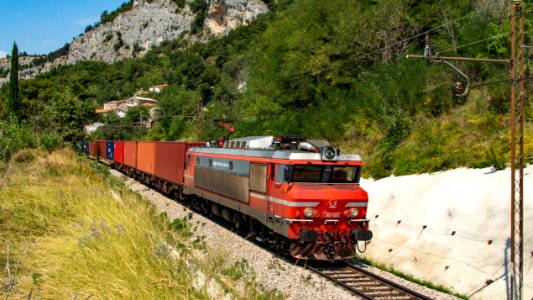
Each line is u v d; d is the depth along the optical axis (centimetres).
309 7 3294
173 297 714
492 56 2278
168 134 5719
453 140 1925
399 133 2200
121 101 12644
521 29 1025
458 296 1080
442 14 3027
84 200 1321
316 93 3203
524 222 1165
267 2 18100
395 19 2983
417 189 1596
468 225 1287
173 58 16825
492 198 1298
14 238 1005
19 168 1919
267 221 1266
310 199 1142
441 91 2358
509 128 1778
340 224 1180
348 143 2530
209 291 746
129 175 3631
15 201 1285
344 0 3173
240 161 1466
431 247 1317
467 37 2522
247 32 14975
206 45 16562
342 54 3141
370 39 3031
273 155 1257
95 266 788
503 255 1138
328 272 1122
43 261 849
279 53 3462
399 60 2856
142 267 791
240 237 1473
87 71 17225
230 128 2047
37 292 703
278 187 1209
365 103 2591
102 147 5038
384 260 1393
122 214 1129
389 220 1570
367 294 955
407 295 959
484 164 1546
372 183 1912
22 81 8050
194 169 1961
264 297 831
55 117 4559
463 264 1188
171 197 2539
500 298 1037
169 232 1340
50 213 1207
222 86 6406
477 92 2250
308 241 1126
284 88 3375
